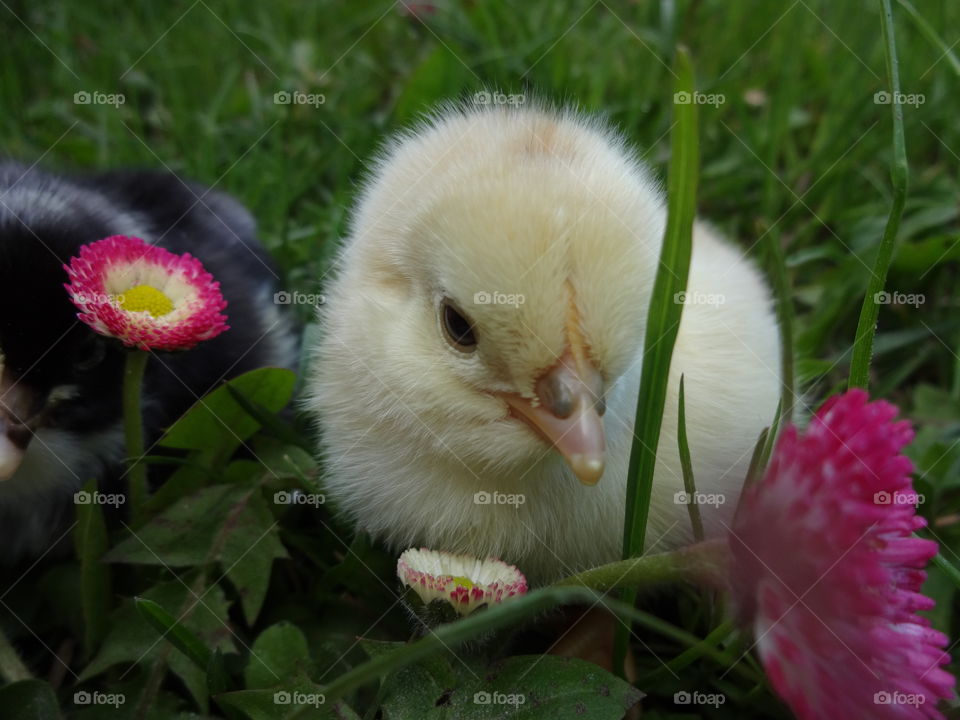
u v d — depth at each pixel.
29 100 0.25
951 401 0.17
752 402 0.14
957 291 0.20
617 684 0.12
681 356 0.14
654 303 0.12
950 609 0.14
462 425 0.13
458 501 0.14
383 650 0.12
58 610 0.15
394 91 0.25
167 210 0.18
